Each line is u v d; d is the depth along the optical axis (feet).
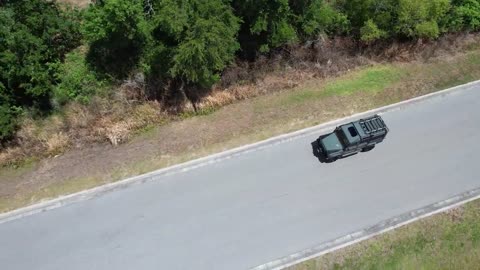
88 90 103.45
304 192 92.63
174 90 104.12
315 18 110.22
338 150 93.45
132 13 95.14
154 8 100.12
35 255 84.43
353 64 111.34
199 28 92.12
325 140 94.58
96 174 93.15
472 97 107.86
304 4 107.86
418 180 95.14
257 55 110.11
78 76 104.17
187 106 102.32
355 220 89.66
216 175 94.17
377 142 98.02
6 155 95.04
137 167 94.17
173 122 101.35
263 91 106.01
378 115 102.27
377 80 109.09
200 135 99.04
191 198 91.20
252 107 103.76
